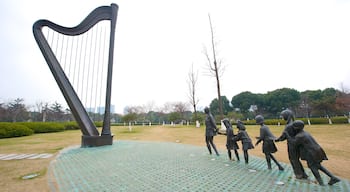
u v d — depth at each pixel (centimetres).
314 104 2934
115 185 316
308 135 307
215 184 313
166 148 710
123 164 463
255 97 3853
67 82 770
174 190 290
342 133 1048
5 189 301
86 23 816
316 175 293
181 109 4109
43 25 777
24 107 3469
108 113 819
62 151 658
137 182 330
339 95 2877
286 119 348
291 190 277
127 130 1841
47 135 1437
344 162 445
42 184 324
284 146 695
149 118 5147
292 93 3550
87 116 800
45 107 3675
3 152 653
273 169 400
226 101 4031
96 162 487
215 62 1628
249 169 403
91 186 312
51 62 751
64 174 382
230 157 502
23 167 440
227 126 508
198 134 1299
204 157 539
